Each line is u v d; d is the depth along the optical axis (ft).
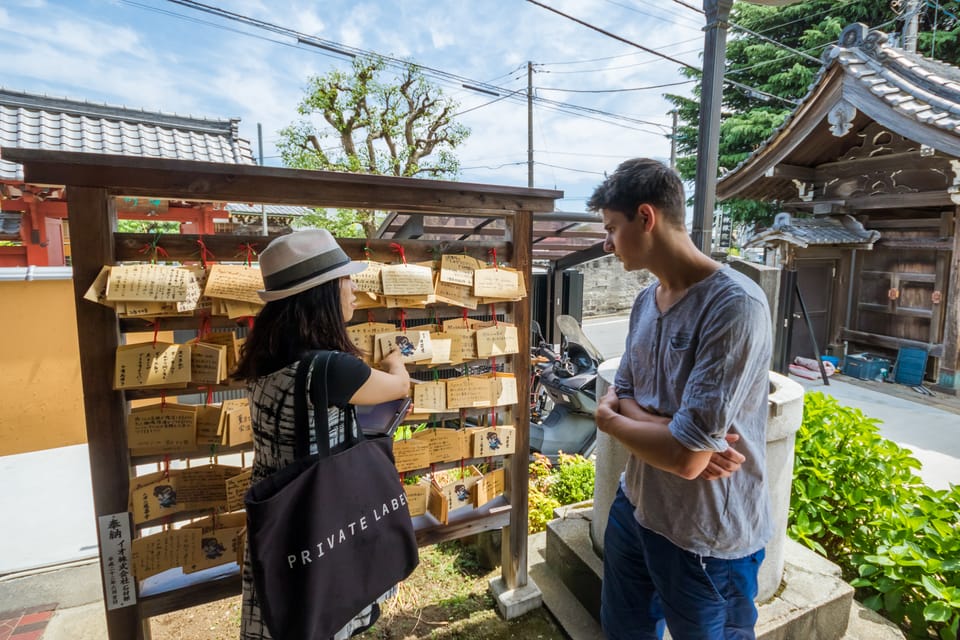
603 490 6.72
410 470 6.09
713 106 8.70
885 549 7.00
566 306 26.50
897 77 17.75
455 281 5.78
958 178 18.03
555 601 6.99
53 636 6.48
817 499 8.16
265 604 3.48
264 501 3.44
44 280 13.05
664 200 3.83
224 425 4.90
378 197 5.33
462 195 5.76
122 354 4.51
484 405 6.21
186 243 4.81
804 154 22.97
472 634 6.50
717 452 3.67
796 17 46.37
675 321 3.98
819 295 25.26
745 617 4.21
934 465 13.46
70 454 12.53
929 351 21.65
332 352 3.77
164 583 5.18
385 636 6.44
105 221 4.42
